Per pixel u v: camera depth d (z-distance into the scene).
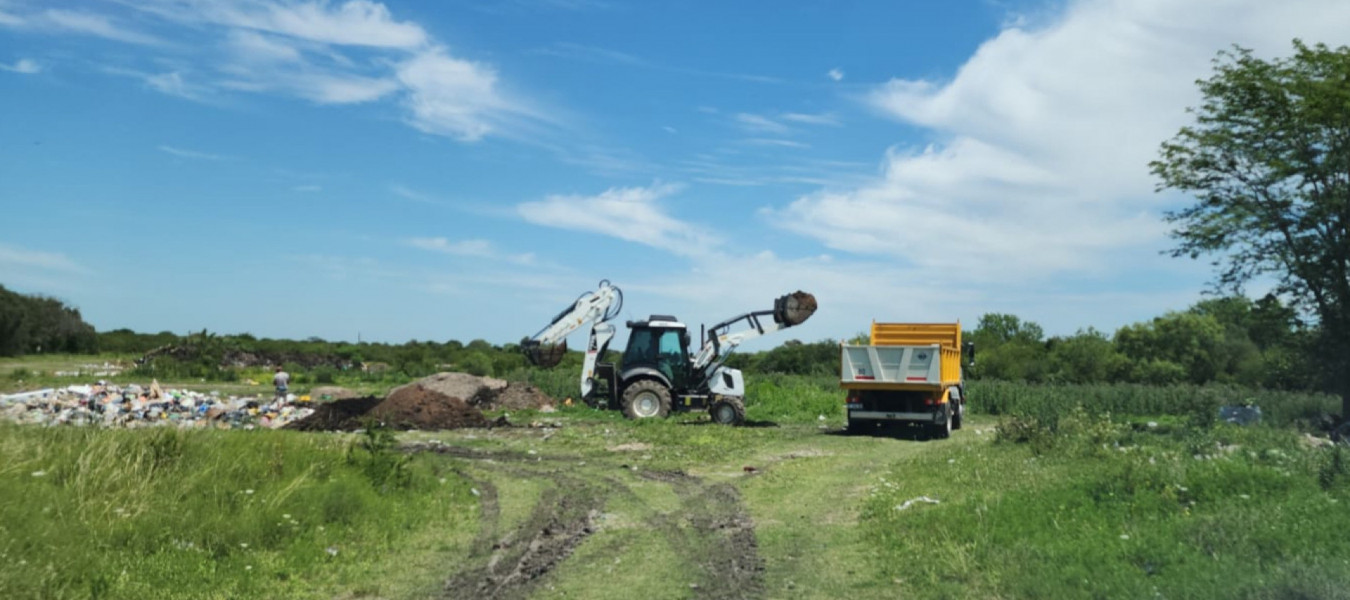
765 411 29.23
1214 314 52.06
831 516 11.51
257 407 25.09
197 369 42.22
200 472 10.62
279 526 9.30
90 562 7.68
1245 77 25.41
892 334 25.05
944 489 12.59
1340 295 25.23
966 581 7.82
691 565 8.99
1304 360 26.91
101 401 23.06
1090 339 56.34
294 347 63.38
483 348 72.94
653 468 15.94
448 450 18.47
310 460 12.10
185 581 7.71
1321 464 11.05
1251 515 8.59
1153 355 53.19
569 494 13.16
